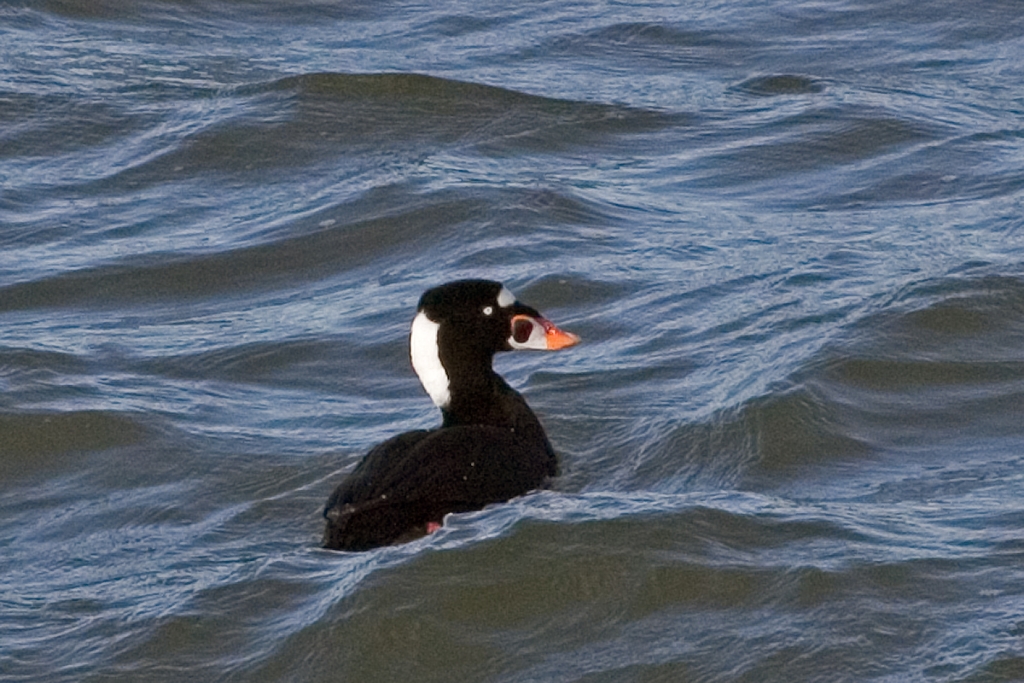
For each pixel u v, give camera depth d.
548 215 15.93
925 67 20.92
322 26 23.33
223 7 23.98
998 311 12.79
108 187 17.53
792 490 10.24
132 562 9.70
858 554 8.85
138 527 10.34
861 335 12.38
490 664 8.16
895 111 18.92
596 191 16.83
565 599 8.59
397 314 13.84
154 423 11.79
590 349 12.96
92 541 10.16
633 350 12.80
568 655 8.18
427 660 8.20
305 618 8.52
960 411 11.38
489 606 8.53
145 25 23.08
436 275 14.68
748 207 16.44
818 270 14.20
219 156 18.12
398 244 15.55
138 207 16.92
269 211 16.59
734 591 8.57
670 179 17.33
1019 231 15.06
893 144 18.02
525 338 10.59
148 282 15.02
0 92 19.89
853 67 21.03
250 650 8.35
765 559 8.85
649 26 22.89
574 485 10.48
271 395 12.54
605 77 20.78
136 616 8.77
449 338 10.59
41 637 8.69
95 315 14.36
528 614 8.48
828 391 11.54
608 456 11.00
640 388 12.03
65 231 16.31
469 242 15.37
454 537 9.06
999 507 9.58
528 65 21.31
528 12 23.77
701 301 13.70
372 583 8.65
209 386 12.70
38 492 10.98
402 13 23.88
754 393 11.48
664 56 21.72
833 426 11.11
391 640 8.32
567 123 18.91
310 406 12.28
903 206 16.23
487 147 18.28
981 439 10.97
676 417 11.37
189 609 8.71
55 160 18.36
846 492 10.14
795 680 7.82
